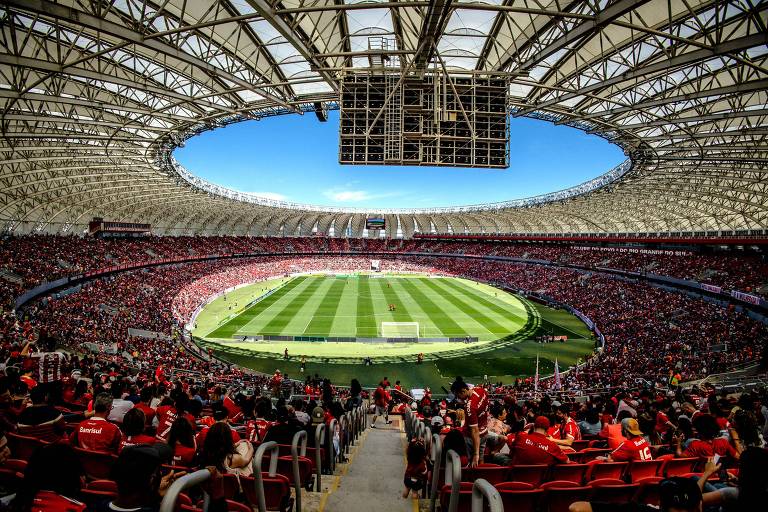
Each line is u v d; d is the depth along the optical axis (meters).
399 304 54.06
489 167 18.59
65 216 54.19
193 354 29.94
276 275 79.94
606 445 8.27
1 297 29.66
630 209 61.78
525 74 19.17
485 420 6.83
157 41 16.19
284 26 14.48
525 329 41.94
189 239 76.88
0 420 5.53
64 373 13.40
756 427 5.45
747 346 27.33
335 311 48.91
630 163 38.47
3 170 34.59
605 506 3.20
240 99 26.00
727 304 38.09
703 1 15.11
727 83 21.55
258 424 6.98
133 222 66.31
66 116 27.02
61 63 17.00
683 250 52.31
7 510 2.89
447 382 27.92
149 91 21.64
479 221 99.62
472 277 81.06
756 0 14.89
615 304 46.03
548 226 84.62
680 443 6.17
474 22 17.75
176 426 5.29
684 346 29.50
